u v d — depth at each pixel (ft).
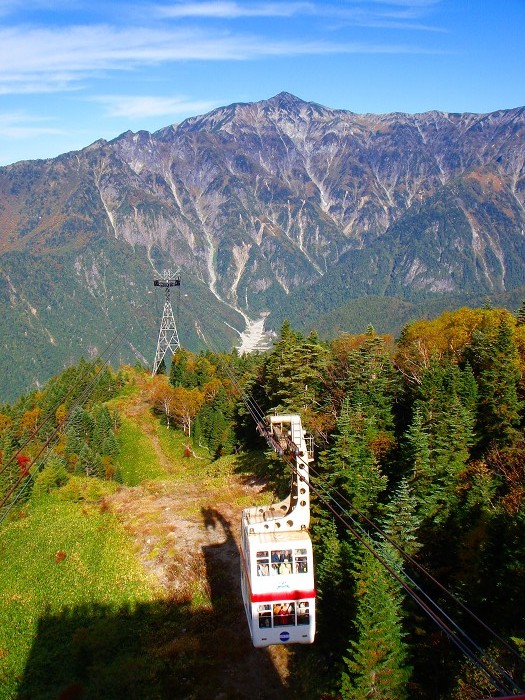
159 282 491.31
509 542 100.83
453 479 129.39
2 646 138.51
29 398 537.65
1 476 265.95
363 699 88.84
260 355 475.31
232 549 160.25
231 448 291.58
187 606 138.82
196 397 395.96
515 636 90.22
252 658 118.83
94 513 211.41
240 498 197.57
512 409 157.79
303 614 77.10
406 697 91.15
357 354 206.18
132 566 159.94
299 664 114.73
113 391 492.95
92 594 150.10
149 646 126.72
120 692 111.96
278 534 79.51
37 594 158.30
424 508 120.98
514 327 215.31
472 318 250.57
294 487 86.69
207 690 111.45
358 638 95.61
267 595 76.59
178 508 196.24
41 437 388.78
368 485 132.05
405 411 190.90
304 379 191.01
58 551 182.09
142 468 343.05
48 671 126.62
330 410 192.44
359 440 139.13
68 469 335.47
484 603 100.48
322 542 122.21
